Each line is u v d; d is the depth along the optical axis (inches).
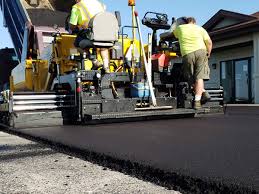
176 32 258.4
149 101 238.5
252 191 75.9
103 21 222.8
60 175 97.6
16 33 393.4
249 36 550.9
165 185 86.8
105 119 220.2
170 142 139.9
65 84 239.0
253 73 570.6
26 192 83.5
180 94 255.9
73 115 224.1
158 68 249.3
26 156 125.0
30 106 214.1
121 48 261.6
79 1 243.3
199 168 96.2
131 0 240.7
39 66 294.5
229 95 625.9
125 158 109.9
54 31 341.4
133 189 83.8
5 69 434.9
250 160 104.7
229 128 180.4
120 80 234.7
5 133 201.0
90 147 130.9
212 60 663.8
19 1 371.9
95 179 93.0
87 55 228.8
